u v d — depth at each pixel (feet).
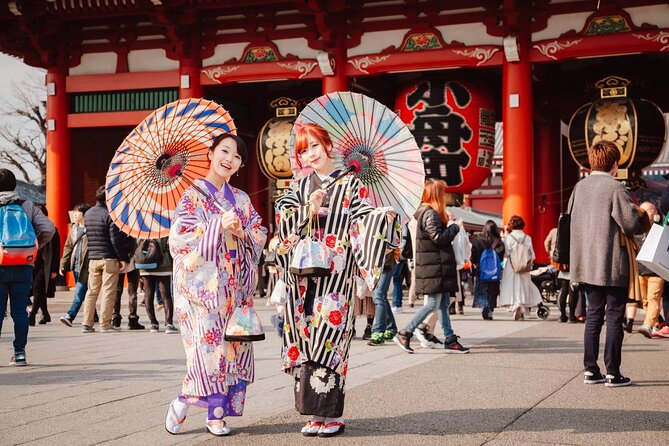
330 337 17.54
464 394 22.26
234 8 75.36
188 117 18.62
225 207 18.06
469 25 69.36
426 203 31.91
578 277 23.91
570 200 24.68
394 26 71.20
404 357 30.78
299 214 17.89
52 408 20.72
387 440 17.01
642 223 23.63
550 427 18.15
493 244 50.47
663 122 66.64
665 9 64.44
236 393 18.01
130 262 42.80
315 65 73.31
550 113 88.84
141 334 40.24
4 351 33.12
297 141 18.61
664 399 21.50
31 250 28.09
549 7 67.10
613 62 84.58
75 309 43.96
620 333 23.48
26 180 153.07
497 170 150.30
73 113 80.23
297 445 16.66
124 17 78.64
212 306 17.28
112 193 18.95
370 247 17.72
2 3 77.25
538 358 30.14
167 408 20.70
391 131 20.16
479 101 70.08
